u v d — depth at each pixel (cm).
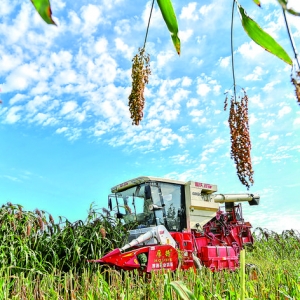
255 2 190
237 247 1403
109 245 1054
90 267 973
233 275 704
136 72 243
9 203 1018
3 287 607
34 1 138
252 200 1525
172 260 949
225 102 263
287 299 590
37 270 898
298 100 174
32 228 1042
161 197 1114
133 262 901
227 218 1480
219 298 506
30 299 609
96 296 557
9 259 934
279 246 1812
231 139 257
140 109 240
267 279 688
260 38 188
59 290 643
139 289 604
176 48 204
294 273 762
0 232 955
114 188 1231
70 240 1051
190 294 290
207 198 1247
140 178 1132
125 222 1196
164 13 196
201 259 1155
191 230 1188
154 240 1026
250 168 253
